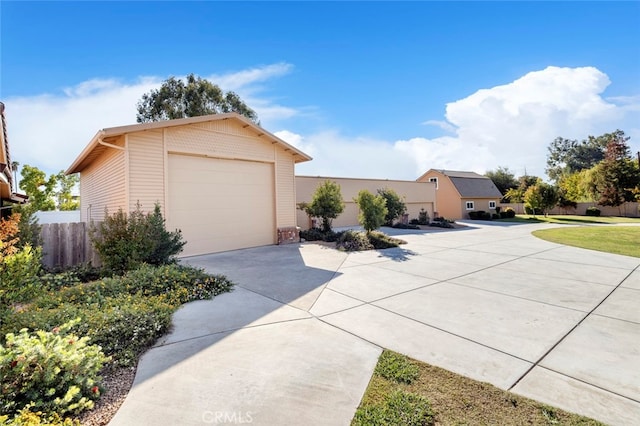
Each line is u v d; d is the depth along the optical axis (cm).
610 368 257
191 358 274
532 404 208
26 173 1911
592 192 2931
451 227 1869
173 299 427
